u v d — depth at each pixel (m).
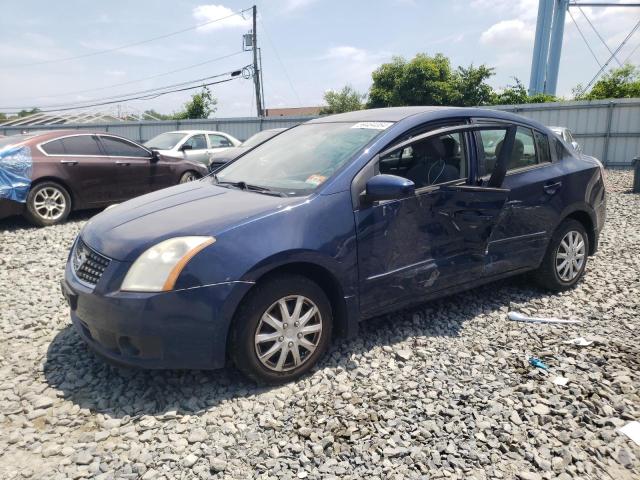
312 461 2.38
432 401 2.86
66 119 34.47
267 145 4.30
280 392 2.96
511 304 4.28
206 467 2.34
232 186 3.64
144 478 2.28
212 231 2.84
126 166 8.66
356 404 2.82
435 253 3.60
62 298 4.52
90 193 8.24
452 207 3.60
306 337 3.12
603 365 3.23
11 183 7.34
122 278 2.75
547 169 4.38
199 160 12.02
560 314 4.10
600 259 5.70
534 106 19.91
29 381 3.10
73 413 2.78
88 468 2.33
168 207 3.29
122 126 25.98
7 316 4.12
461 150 3.80
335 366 3.26
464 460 2.38
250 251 2.82
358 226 3.21
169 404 2.86
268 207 3.04
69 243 6.63
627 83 28.00
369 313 3.38
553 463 2.36
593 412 2.75
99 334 2.84
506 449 2.45
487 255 3.94
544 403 2.81
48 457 2.42
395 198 3.12
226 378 3.11
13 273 5.32
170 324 2.69
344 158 3.41
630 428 2.60
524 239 4.17
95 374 3.19
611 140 18.98
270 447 2.48
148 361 2.73
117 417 2.75
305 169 3.50
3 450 2.47
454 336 3.69
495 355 3.41
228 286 2.75
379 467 2.33
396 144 3.51
